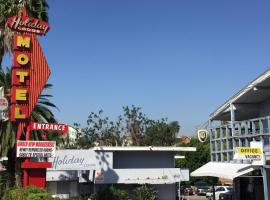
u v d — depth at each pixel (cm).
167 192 4038
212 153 3253
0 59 3381
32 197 2291
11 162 3303
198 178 7181
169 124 7025
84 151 3734
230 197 4003
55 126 2756
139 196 3728
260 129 2623
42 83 2769
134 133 6631
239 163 2820
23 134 3070
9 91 3152
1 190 2802
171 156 4156
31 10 3325
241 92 3031
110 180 3772
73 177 3903
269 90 2909
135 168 4012
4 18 3316
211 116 3397
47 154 2616
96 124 6362
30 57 2764
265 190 2458
